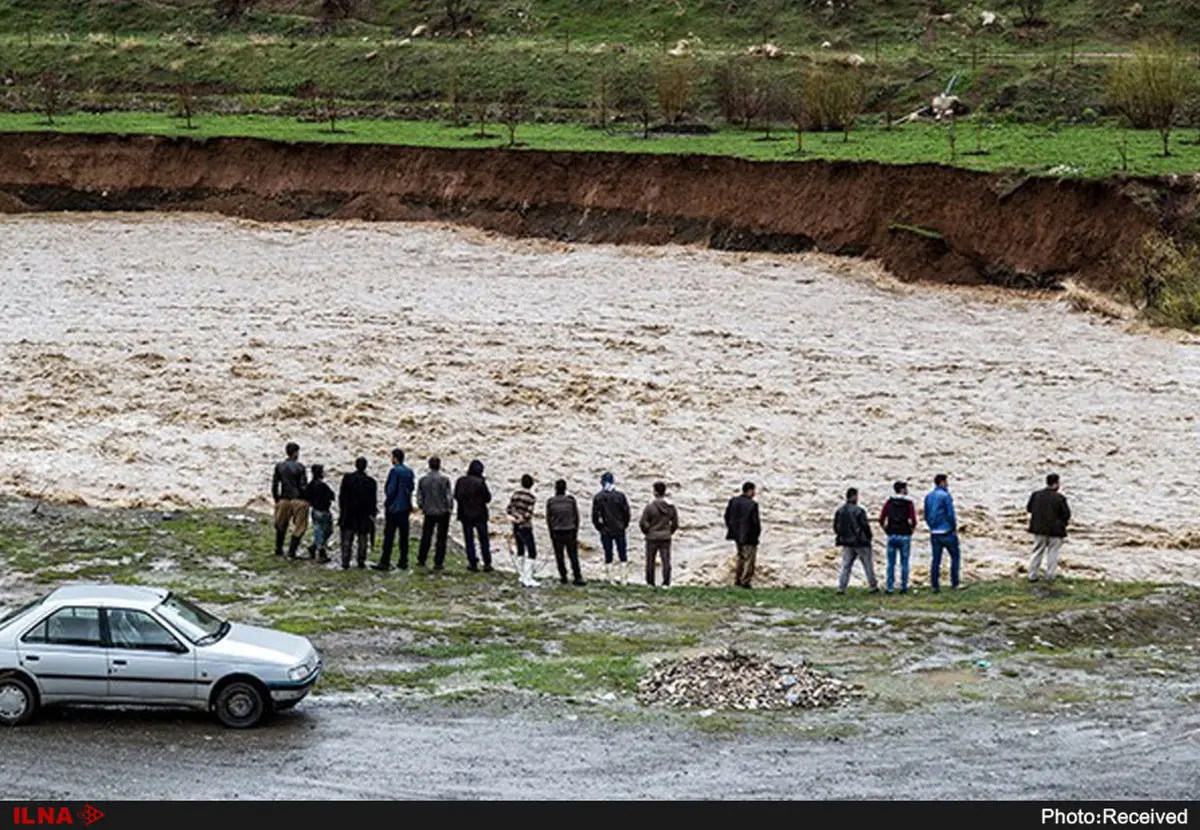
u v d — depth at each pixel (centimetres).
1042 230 6059
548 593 3142
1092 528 3769
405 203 7456
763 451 4394
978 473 4222
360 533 3244
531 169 7306
